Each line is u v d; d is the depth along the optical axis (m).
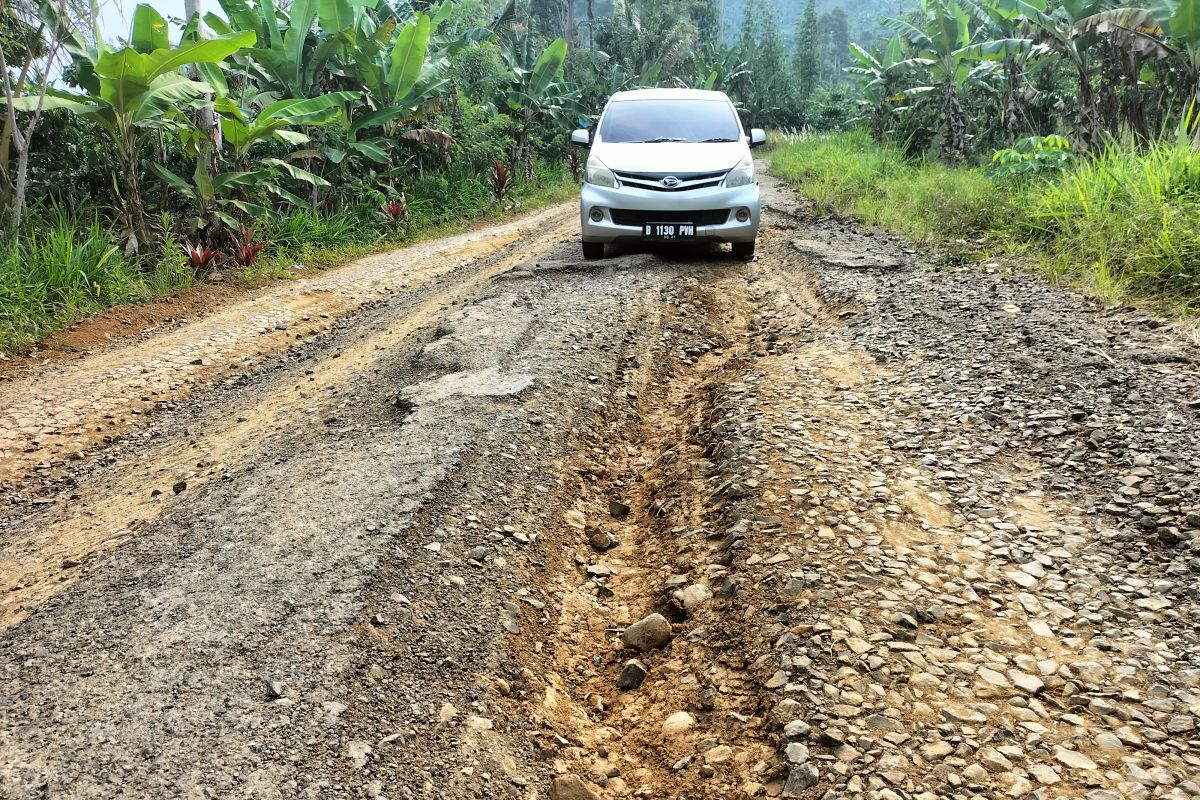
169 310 7.86
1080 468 3.14
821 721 2.01
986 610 2.41
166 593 2.72
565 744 2.18
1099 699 2.04
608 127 8.17
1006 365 4.15
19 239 8.05
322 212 12.68
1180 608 2.35
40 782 1.92
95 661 2.39
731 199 7.32
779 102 47.72
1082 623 2.33
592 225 7.49
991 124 14.88
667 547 3.06
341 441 3.99
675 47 38.59
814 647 2.27
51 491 4.34
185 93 8.53
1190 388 3.63
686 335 5.57
